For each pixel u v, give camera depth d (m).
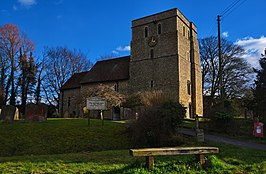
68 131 16.78
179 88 35.53
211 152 7.73
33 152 13.43
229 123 18.14
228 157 9.08
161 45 38.25
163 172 6.96
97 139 15.59
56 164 7.88
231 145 12.70
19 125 18.25
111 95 35.22
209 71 45.12
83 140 15.32
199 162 7.61
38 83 49.97
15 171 7.04
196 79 40.59
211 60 44.94
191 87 39.91
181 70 36.84
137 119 15.63
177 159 8.39
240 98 39.28
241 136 16.83
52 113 49.09
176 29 37.31
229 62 41.81
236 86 40.47
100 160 8.48
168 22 38.28
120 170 6.96
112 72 43.03
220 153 9.77
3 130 16.59
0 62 45.12
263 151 10.86
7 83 45.84
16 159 8.88
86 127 18.03
